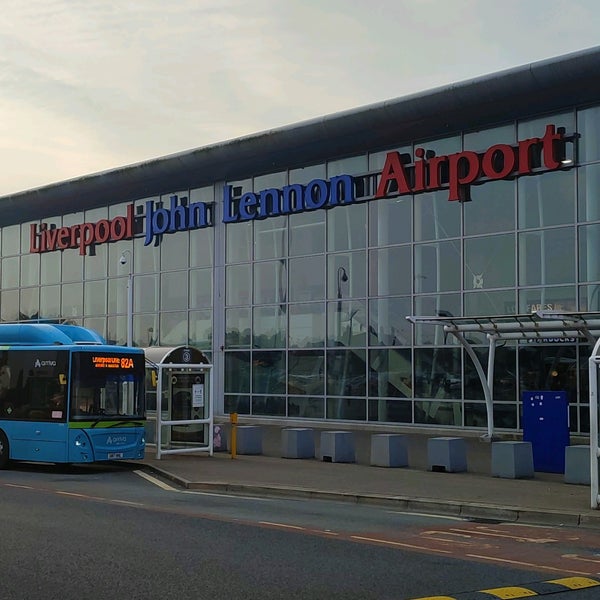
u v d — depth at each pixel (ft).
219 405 116.57
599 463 44.60
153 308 126.00
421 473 61.52
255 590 26.94
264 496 52.80
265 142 104.27
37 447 65.41
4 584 27.30
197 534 37.04
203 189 120.88
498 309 89.61
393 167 98.43
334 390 103.96
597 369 44.73
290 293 109.50
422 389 95.55
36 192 134.10
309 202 106.63
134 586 27.20
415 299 96.63
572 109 85.71
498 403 88.94
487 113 90.17
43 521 40.29
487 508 45.14
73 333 69.77
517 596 26.61
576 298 83.97
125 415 66.80
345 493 50.72
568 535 39.01
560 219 85.71
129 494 52.44
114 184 123.75
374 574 29.58
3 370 68.18
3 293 150.41
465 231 92.73
